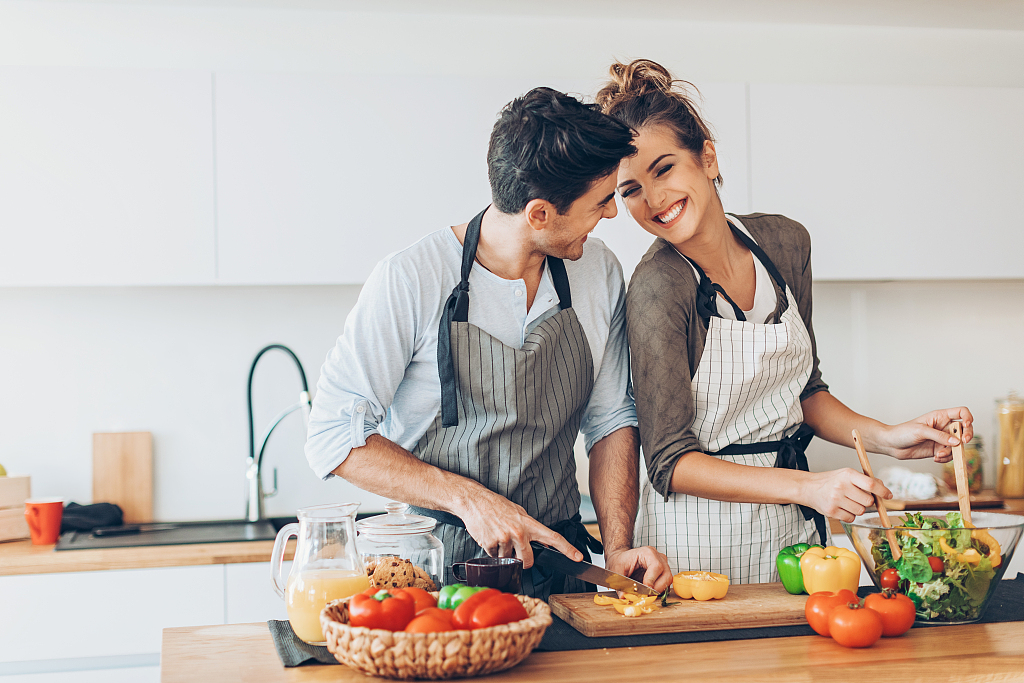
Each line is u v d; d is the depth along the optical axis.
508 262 1.33
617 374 1.53
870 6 2.68
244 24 2.58
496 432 1.33
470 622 0.92
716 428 1.49
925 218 2.49
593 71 2.71
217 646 1.06
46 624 2.05
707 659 1.00
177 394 2.65
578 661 0.99
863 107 2.48
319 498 2.70
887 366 2.91
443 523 1.36
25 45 2.50
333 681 0.92
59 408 2.60
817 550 1.25
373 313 1.30
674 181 1.43
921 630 1.11
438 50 2.65
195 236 2.27
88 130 2.24
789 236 1.66
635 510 1.46
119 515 2.50
